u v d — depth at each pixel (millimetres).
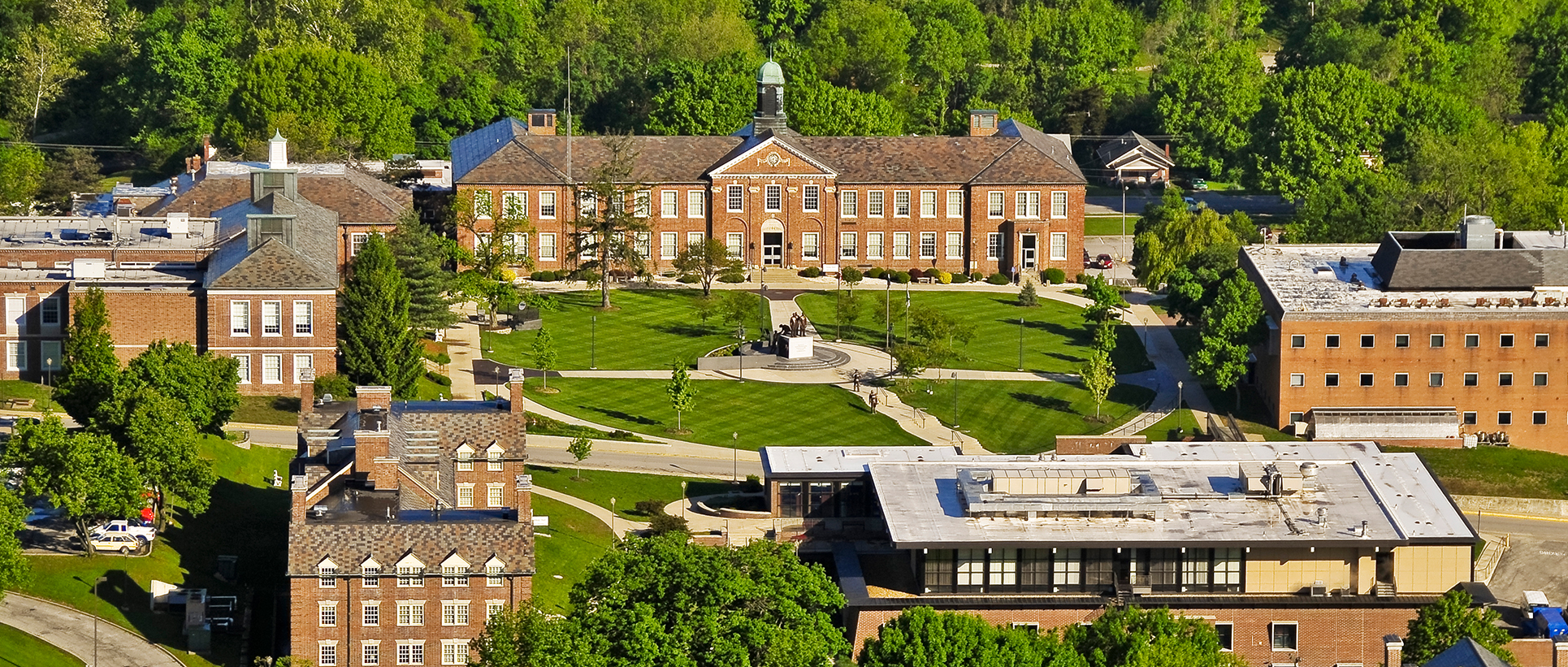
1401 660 158375
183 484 174625
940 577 169250
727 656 152625
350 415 185375
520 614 152875
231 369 195000
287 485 192125
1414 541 170125
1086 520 172375
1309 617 168625
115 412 179250
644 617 152875
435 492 178500
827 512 185125
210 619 164125
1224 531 170750
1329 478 181375
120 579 167500
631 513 195000
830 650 157375
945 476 181000
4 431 196000
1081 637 156125
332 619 160875
